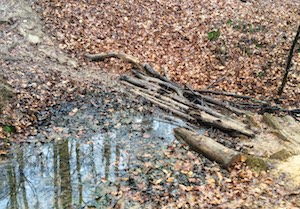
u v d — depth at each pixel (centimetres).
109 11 613
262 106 473
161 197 301
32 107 415
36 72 464
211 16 656
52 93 445
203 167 346
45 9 579
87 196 302
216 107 466
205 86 522
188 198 299
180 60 566
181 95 471
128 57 537
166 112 446
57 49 530
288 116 433
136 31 598
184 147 381
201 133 406
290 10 705
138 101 462
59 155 356
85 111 432
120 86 489
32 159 347
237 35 617
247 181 320
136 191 309
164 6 661
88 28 577
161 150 374
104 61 539
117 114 434
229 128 401
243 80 540
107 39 571
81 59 530
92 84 481
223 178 328
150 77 507
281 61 573
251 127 416
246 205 285
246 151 368
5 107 396
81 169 338
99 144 379
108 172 335
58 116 417
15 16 543
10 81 430
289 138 381
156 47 581
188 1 688
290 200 288
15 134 378
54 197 300
